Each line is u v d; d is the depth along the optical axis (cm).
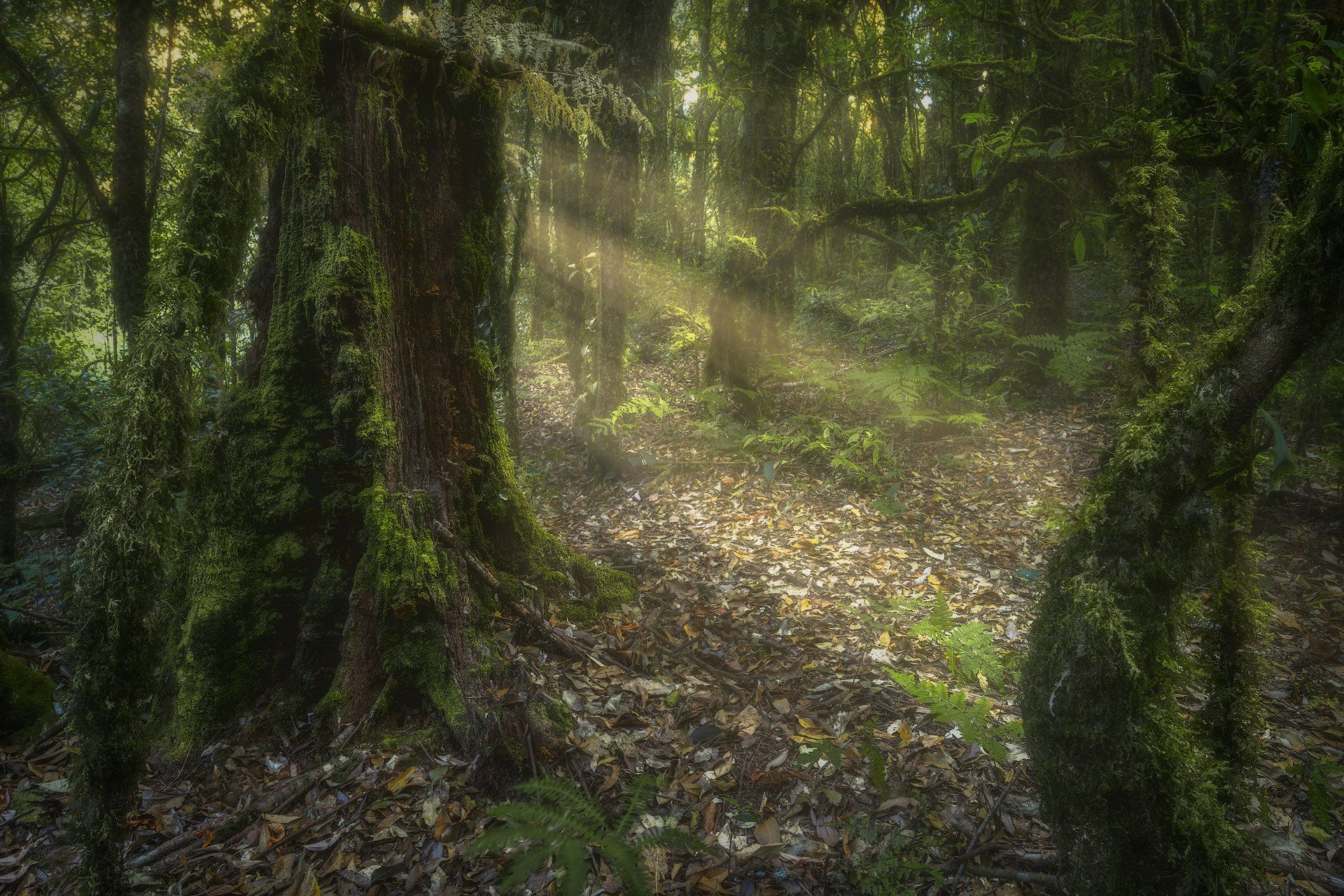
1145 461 134
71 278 827
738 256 642
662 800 243
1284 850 220
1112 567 140
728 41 740
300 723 277
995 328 650
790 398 688
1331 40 251
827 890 210
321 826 235
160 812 241
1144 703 142
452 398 336
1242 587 156
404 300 308
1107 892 146
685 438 642
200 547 287
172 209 229
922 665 323
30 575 467
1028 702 156
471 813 237
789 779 252
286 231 291
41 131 598
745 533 473
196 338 209
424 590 279
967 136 868
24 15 508
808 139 643
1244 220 354
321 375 296
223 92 237
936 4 599
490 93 326
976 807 237
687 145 1072
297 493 289
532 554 360
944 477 538
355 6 281
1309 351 127
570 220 698
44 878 224
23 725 301
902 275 822
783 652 334
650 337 943
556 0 549
